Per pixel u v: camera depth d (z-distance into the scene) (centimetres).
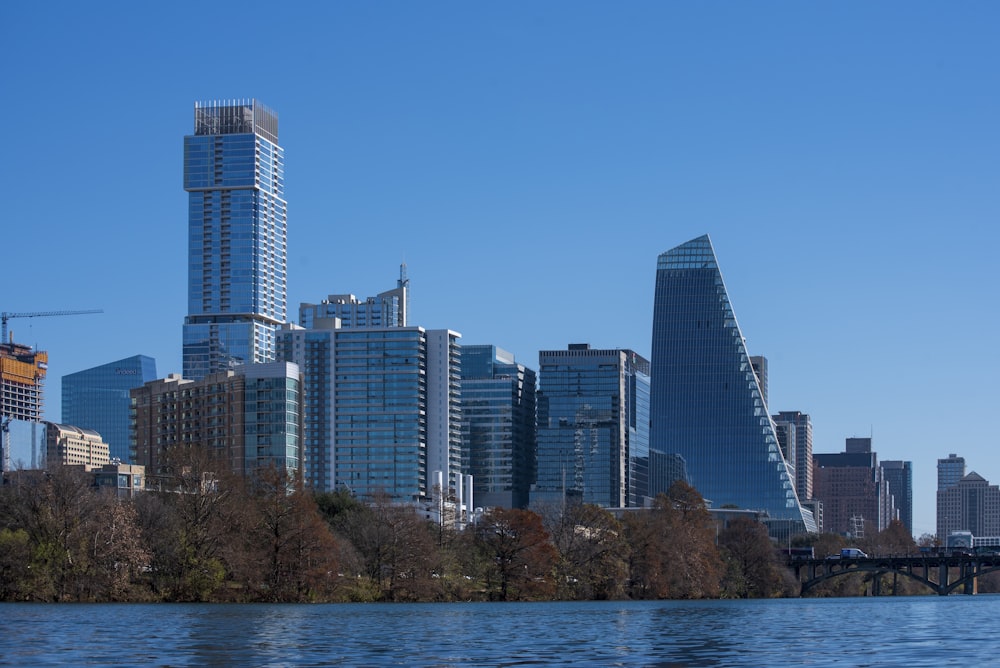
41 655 10325
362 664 9831
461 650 11219
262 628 13975
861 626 15900
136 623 14575
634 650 11412
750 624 16262
